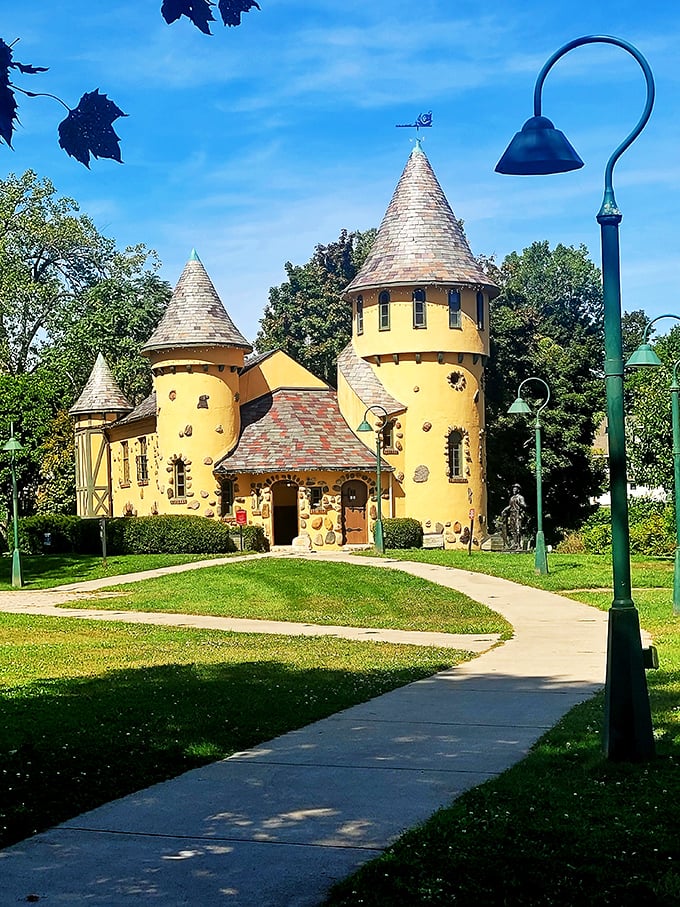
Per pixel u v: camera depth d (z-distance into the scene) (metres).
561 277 90.38
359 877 7.34
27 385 54.72
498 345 61.53
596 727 12.28
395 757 11.12
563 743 11.47
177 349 48.41
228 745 11.68
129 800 9.53
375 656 19.47
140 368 67.56
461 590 31.11
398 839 8.21
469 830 8.33
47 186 67.75
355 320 52.06
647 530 43.41
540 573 34.88
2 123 5.77
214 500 48.44
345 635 23.53
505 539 54.03
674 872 7.38
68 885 7.38
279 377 52.94
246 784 10.06
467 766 10.67
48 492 63.28
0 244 64.12
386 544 47.75
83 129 5.83
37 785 9.97
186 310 49.06
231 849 8.12
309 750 11.50
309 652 20.22
